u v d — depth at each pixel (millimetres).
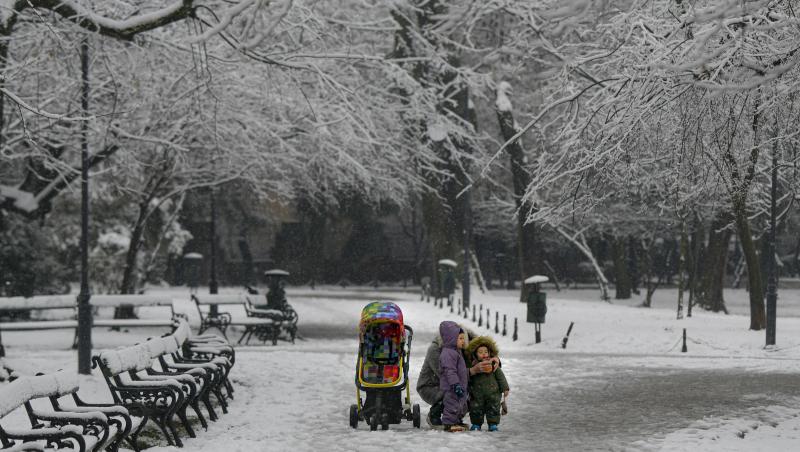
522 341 28297
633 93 12766
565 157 14586
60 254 46875
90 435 8977
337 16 29328
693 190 17812
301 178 34281
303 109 27953
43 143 24438
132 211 47938
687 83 11984
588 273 78375
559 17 10797
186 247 67375
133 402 10469
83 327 16609
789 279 84750
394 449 10383
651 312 40469
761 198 31219
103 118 23734
